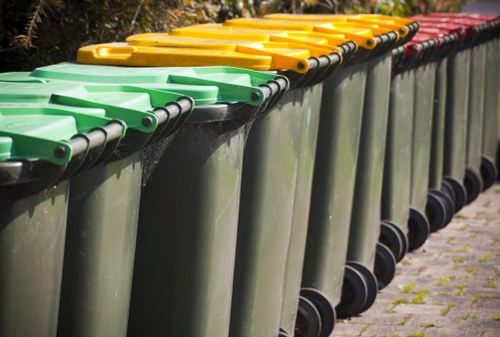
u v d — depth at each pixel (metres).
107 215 3.67
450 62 9.48
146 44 5.25
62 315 3.64
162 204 4.22
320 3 9.73
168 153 4.20
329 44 5.79
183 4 7.08
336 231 6.18
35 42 6.72
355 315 6.60
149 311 4.31
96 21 6.87
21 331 3.15
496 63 11.48
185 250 4.25
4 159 2.96
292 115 5.07
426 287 7.26
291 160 5.11
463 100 9.77
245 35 5.66
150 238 4.26
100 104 3.67
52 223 3.25
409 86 7.79
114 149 3.44
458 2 14.71
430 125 8.70
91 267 3.64
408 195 8.03
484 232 9.09
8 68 6.91
